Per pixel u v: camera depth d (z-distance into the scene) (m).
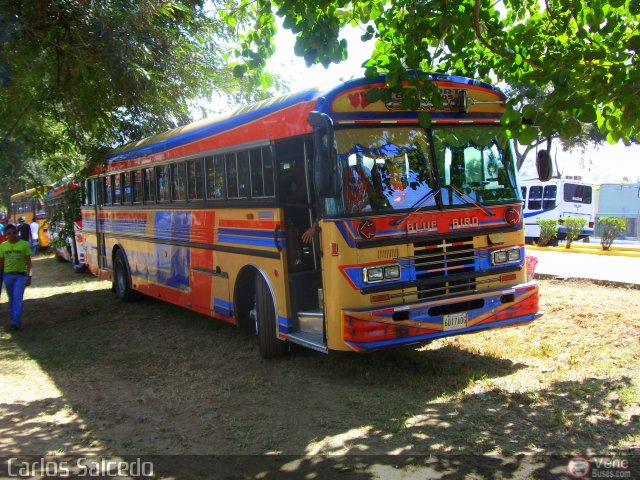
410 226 5.84
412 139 6.00
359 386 6.10
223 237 7.94
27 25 8.89
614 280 10.70
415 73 5.93
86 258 15.48
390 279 5.72
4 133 11.63
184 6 10.56
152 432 5.24
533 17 6.45
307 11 5.63
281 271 6.64
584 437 4.55
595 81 5.00
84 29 9.42
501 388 5.68
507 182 6.47
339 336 5.60
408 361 6.76
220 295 8.12
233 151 7.52
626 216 27.30
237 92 12.35
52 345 8.98
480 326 6.05
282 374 6.68
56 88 10.98
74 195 17.67
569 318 8.23
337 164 5.64
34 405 6.12
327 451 4.60
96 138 13.49
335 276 5.64
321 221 5.77
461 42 5.72
